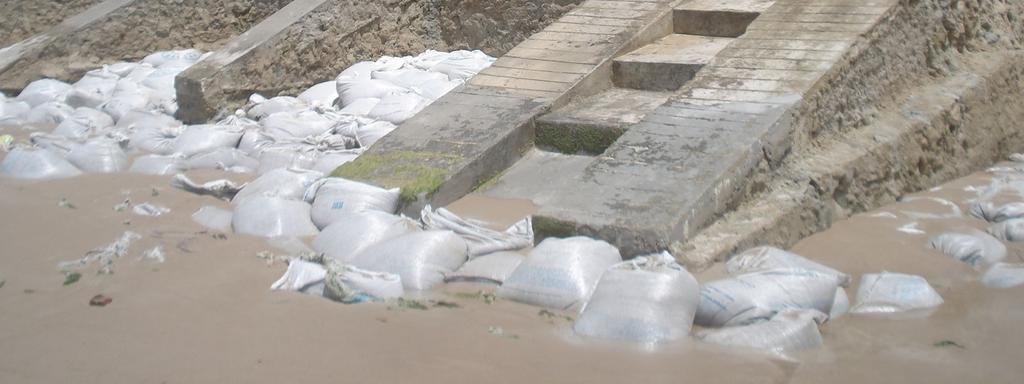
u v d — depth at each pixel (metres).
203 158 7.87
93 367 4.16
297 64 9.77
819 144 6.60
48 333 4.50
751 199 5.97
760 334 4.40
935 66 7.71
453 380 4.05
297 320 4.65
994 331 4.59
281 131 8.27
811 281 4.75
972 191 6.91
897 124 6.97
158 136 8.57
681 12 8.52
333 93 9.48
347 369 4.14
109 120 9.30
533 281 4.92
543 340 4.46
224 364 4.18
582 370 4.15
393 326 4.59
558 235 5.47
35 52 10.96
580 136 6.99
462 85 7.77
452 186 6.40
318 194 6.25
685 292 4.59
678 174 5.77
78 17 11.49
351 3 9.98
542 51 8.09
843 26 7.21
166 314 4.71
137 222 6.26
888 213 6.36
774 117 6.24
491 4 9.80
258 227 5.99
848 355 4.34
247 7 11.50
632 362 4.23
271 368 4.15
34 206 6.62
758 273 4.83
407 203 6.18
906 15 7.46
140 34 11.36
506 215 6.16
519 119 7.09
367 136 7.84
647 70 7.75
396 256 5.26
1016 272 5.15
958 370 4.20
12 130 9.38
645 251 5.24
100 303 4.83
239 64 9.43
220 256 5.56
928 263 5.47
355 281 4.97
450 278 5.22
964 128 7.39
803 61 6.89
